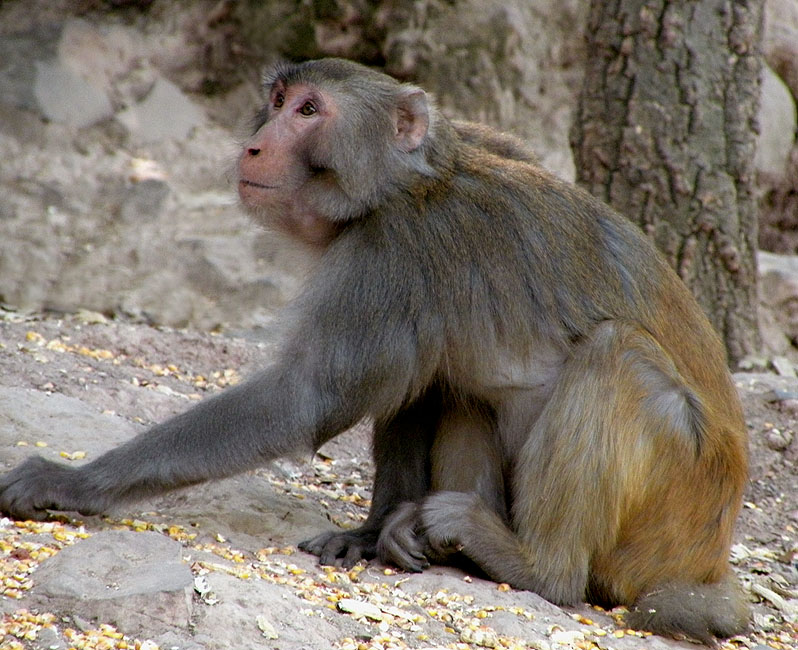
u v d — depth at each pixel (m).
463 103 23.69
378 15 23.67
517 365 9.77
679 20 16.86
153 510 10.13
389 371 9.30
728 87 17.16
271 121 9.73
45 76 22.12
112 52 23.11
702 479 9.58
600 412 9.28
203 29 23.91
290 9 23.75
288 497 11.31
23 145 21.47
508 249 9.66
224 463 9.12
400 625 8.34
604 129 17.23
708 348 10.41
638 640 8.95
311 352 9.24
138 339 15.23
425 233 9.51
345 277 9.34
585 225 10.06
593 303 9.79
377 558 9.93
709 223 17.09
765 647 9.29
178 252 19.52
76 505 9.02
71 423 11.32
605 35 17.17
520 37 23.91
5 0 23.16
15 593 7.52
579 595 9.48
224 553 9.12
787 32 25.64
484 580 9.60
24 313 17.50
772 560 12.17
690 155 17.03
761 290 21.92
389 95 9.62
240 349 15.53
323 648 7.63
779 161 24.91
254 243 19.69
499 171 10.02
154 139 22.55
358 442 13.98
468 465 10.37
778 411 15.07
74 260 19.12
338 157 9.48
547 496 9.39
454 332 9.56
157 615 7.48
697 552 9.68
